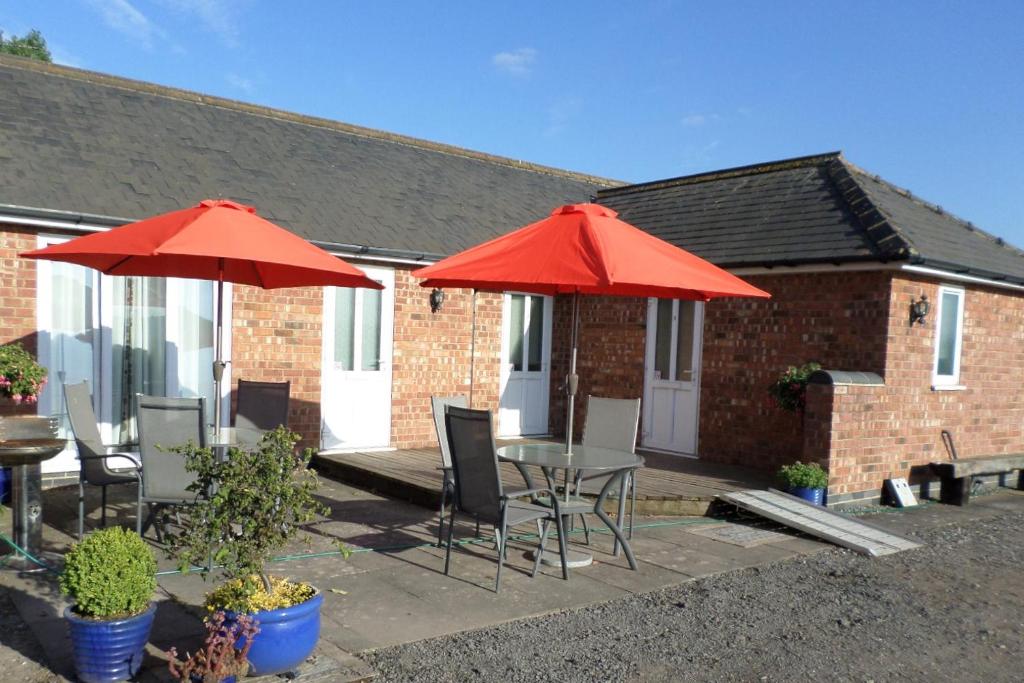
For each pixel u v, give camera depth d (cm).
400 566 614
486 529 743
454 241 1112
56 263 830
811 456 895
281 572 587
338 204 1091
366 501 854
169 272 725
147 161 983
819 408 887
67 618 387
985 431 1102
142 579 395
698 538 750
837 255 920
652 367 1178
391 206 1159
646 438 1183
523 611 528
